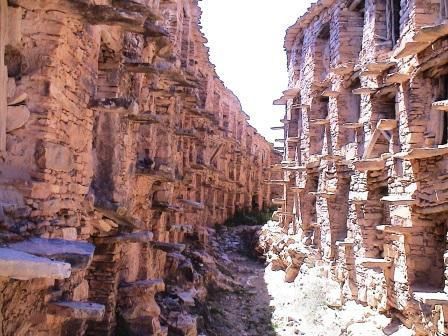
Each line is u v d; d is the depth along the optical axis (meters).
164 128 13.09
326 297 14.92
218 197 29.70
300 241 19.45
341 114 14.93
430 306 9.50
